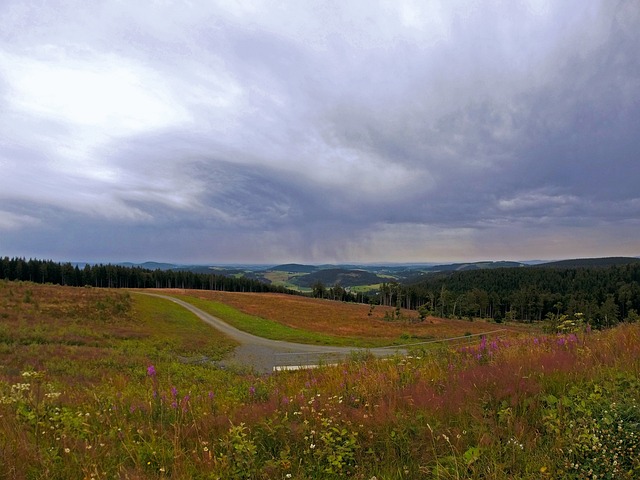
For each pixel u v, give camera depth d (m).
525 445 3.42
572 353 5.93
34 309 40.25
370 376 6.48
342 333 47.78
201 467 3.58
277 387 7.52
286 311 69.31
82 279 120.12
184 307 64.31
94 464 3.34
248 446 3.66
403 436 3.81
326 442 3.65
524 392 4.38
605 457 3.03
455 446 3.51
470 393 4.59
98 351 24.53
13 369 14.63
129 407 5.80
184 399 5.79
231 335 43.34
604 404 3.88
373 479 3.06
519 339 8.41
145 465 3.67
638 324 8.59
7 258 108.50
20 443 3.80
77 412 5.12
